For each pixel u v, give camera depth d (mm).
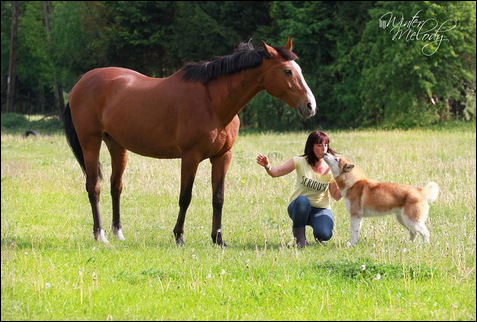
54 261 9547
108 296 7898
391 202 10469
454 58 43000
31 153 28000
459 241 10672
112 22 54312
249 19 52094
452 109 47906
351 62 46719
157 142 11188
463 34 41656
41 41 63781
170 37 52719
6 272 8844
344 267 8875
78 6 53844
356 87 46688
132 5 52719
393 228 12023
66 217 14133
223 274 8711
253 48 11031
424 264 9102
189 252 10320
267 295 7898
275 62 10656
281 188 17156
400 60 41531
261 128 48562
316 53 48844
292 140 33375
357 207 10617
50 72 62000
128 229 12891
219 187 11242
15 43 57938
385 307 7500
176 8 53094
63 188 17859
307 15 48000
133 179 18812
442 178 18188
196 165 10977
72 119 12180
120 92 11484
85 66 55281
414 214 10367
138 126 11203
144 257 9914
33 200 16016
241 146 29406
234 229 12609
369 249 10359
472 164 20734
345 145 29062
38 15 70188
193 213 14445
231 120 11039
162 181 18422
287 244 11102
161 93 11086
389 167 20156
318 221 11094
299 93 10594
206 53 51906
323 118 49594
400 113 43969
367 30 43312
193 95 10836
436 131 39625
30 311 7387
